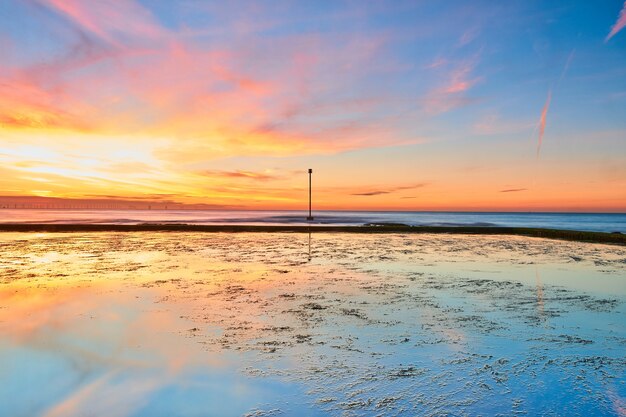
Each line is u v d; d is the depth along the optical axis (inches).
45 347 202.8
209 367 179.5
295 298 308.8
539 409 145.8
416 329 233.9
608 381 167.9
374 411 143.8
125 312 266.5
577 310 278.7
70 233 984.9
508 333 227.8
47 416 140.5
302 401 150.7
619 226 2106.3
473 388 161.0
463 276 409.4
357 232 1037.8
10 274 411.5
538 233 964.0
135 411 143.9
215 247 681.6
